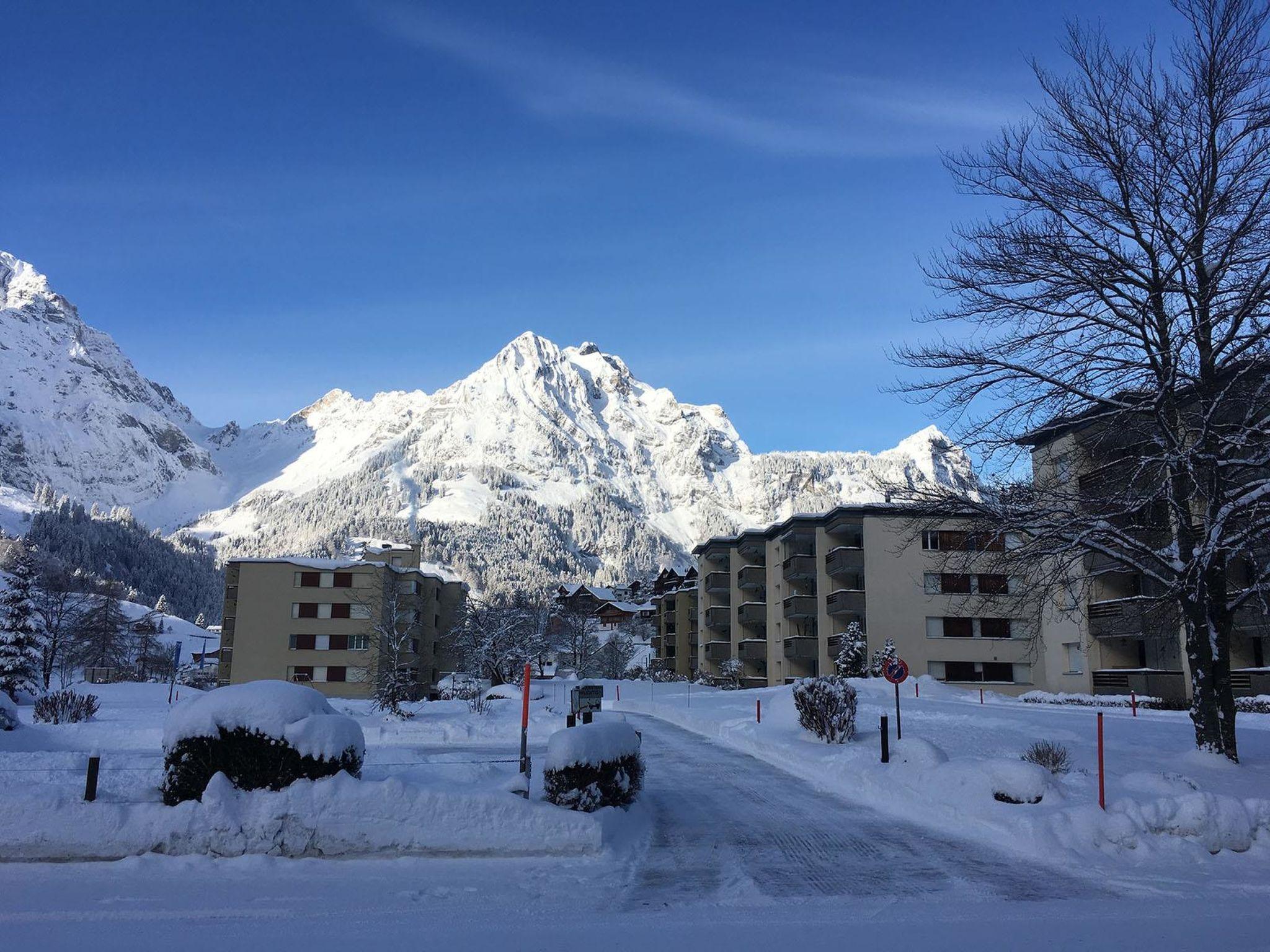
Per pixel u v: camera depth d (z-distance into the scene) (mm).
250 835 9289
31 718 27828
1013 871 9633
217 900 7977
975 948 7031
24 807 9141
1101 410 16312
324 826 9391
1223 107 15070
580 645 88062
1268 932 7523
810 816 12820
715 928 7504
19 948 6629
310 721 10023
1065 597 25750
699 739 24922
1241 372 14422
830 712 20641
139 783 10750
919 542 46625
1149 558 16859
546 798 11031
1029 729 22031
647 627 106438
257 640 66125
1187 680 30969
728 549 68375
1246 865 10000
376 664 64812
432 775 12617
